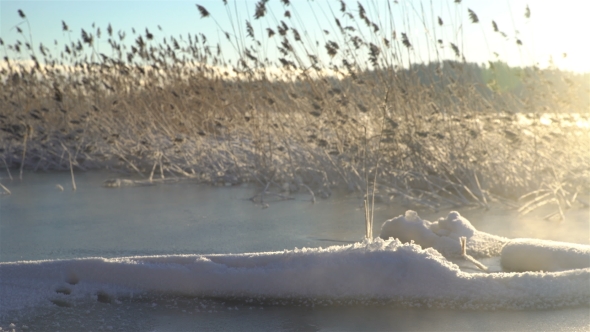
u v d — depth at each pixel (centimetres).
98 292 330
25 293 323
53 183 805
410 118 730
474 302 303
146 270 336
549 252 351
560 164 664
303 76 784
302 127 791
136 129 926
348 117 706
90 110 974
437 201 632
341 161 711
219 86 905
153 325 292
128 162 874
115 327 290
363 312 302
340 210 593
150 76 960
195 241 475
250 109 805
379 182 695
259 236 489
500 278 309
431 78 752
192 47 942
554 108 732
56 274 337
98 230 519
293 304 316
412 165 705
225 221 550
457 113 732
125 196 698
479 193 636
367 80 747
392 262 316
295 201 650
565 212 559
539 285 305
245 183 779
